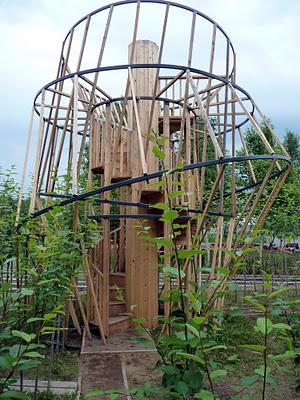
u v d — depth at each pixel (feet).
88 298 18.20
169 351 6.34
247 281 32.01
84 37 17.31
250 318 18.95
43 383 11.83
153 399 9.27
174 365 6.25
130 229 19.56
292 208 28.27
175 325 6.16
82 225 14.11
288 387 11.63
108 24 16.65
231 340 14.70
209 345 5.32
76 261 11.91
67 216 14.66
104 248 17.54
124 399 10.74
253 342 15.12
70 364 13.92
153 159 19.26
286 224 27.07
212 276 10.63
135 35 16.39
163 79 21.81
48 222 12.44
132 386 11.85
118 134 17.08
